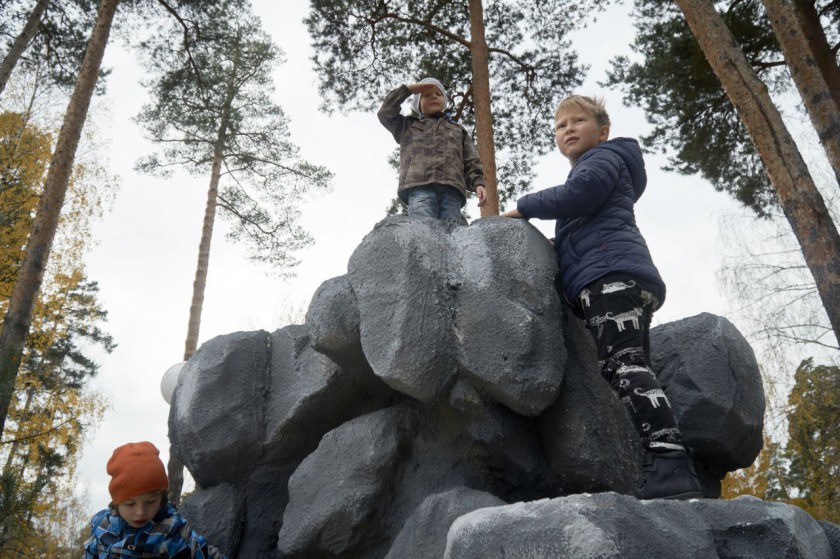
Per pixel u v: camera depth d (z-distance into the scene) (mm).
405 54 9945
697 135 9867
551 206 2305
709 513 1584
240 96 14930
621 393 2072
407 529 2145
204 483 3049
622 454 2369
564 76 9898
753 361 2943
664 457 1919
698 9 6746
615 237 2264
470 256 2357
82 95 8719
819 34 8781
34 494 4516
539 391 2150
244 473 3002
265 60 14938
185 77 12844
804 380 11547
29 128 12977
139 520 2227
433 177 3594
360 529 2381
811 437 11594
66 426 13297
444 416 2416
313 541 2439
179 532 2297
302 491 2549
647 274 2195
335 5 9508
